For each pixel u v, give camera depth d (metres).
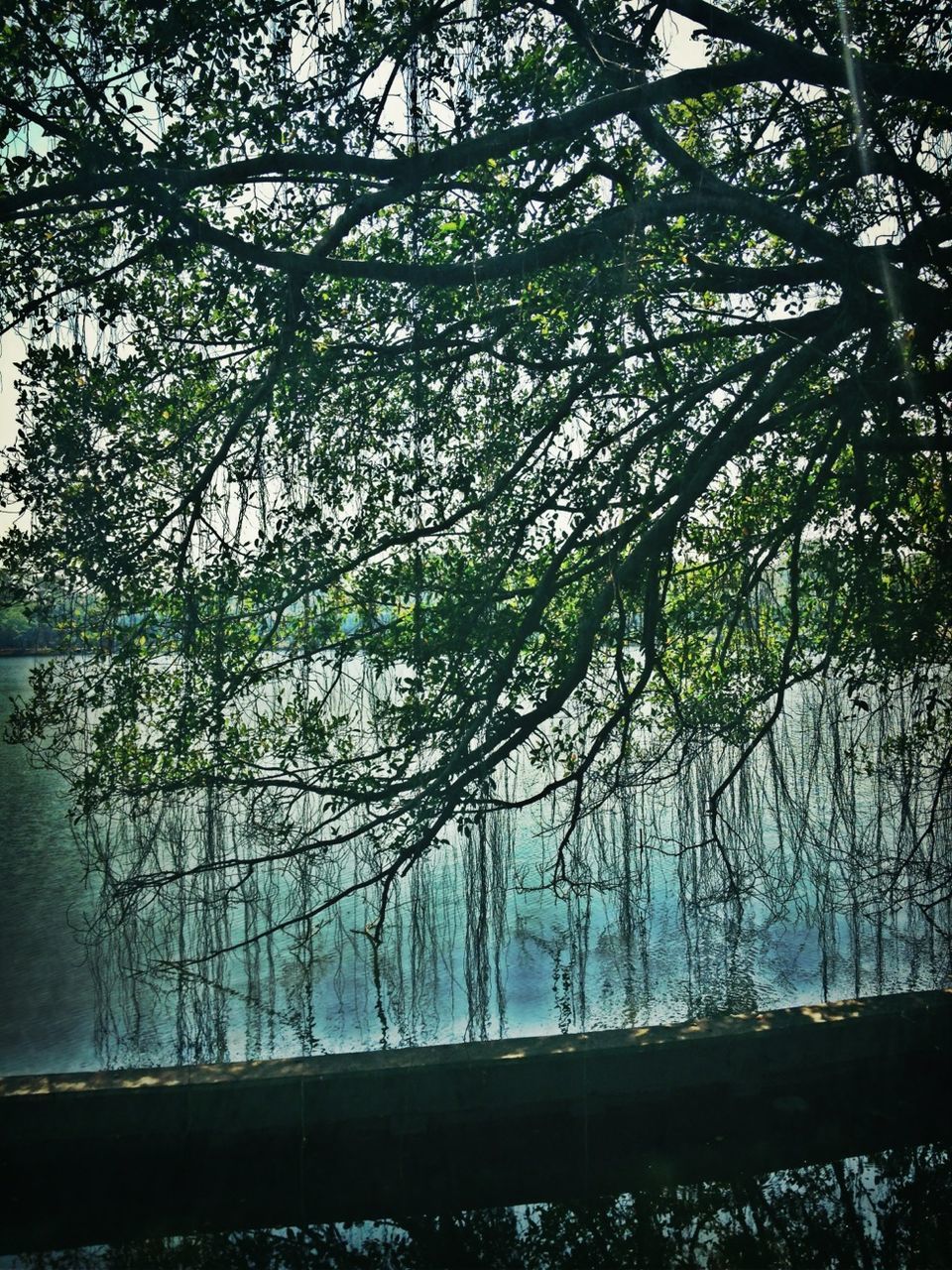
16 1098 6.11
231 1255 5.68
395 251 6.95
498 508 8.09
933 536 7.91
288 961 10.02
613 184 7.33
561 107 7.05
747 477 9.16
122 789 7.94
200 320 6.91
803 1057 6.72
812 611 9.88
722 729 9.42
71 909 11.41
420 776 7.69
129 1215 6.01
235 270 6.55
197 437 7.23
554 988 9.32
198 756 7.97
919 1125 6.55
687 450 8.44
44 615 7.36
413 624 7.86
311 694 8.23
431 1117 6.32
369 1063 6.43
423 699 8.02
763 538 9.12
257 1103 6.22
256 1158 6.18
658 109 8.18
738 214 6.92
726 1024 6.82
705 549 9.39
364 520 7.66
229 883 11.00
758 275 7.57
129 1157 6.13
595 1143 6.41
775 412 8.78
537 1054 6.45
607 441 8.16
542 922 11.12
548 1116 6.41
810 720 12.18
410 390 7.71
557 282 7.22
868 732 11.16
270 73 6.41
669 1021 8.40
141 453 7.09
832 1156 6.29
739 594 9.12
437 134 6.70
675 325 8.38
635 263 7.10
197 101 6.24
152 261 6.50
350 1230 5.88
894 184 7.78
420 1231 5.88
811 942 10.18
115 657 7.54
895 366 7.54
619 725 10.13
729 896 11.05
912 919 10.47
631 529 7.90
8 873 12.80
